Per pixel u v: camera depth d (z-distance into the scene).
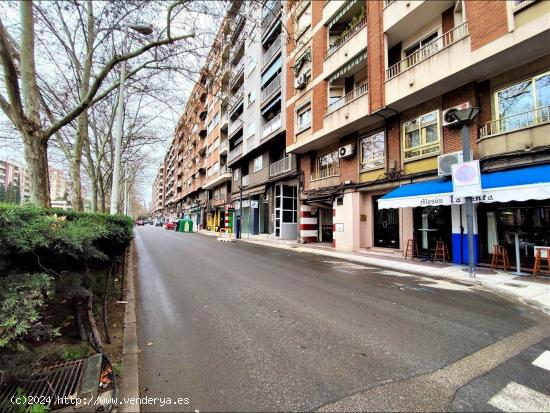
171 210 83.06
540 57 7.95
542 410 2.38
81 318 3.87
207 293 6.00
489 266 8.81
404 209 11.64
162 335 3.88
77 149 9.61
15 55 5.58
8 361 2.48
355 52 13.27
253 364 3.11
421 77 9.91
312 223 18.27
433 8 10.55
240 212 22.94
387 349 3.47
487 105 9.11
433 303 5.41
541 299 5.55
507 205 8.66
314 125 15.68
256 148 22.94
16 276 2.55
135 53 5.04
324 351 3.41
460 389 2.67
